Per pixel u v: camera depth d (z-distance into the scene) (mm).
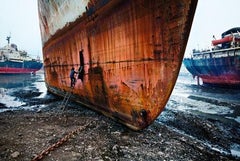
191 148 5055
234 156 5074
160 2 4047
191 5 3576
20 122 6844
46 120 7066
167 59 4227
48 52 12734
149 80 4715
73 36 8281
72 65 8961
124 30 5180
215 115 9406
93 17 6473
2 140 5203
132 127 5621
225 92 16891
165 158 4406
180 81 32219
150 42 4508
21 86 22500
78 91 8688
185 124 7445
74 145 4883
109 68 6027
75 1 7414
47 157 4254
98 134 5594
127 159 4277
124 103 5691
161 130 6277
